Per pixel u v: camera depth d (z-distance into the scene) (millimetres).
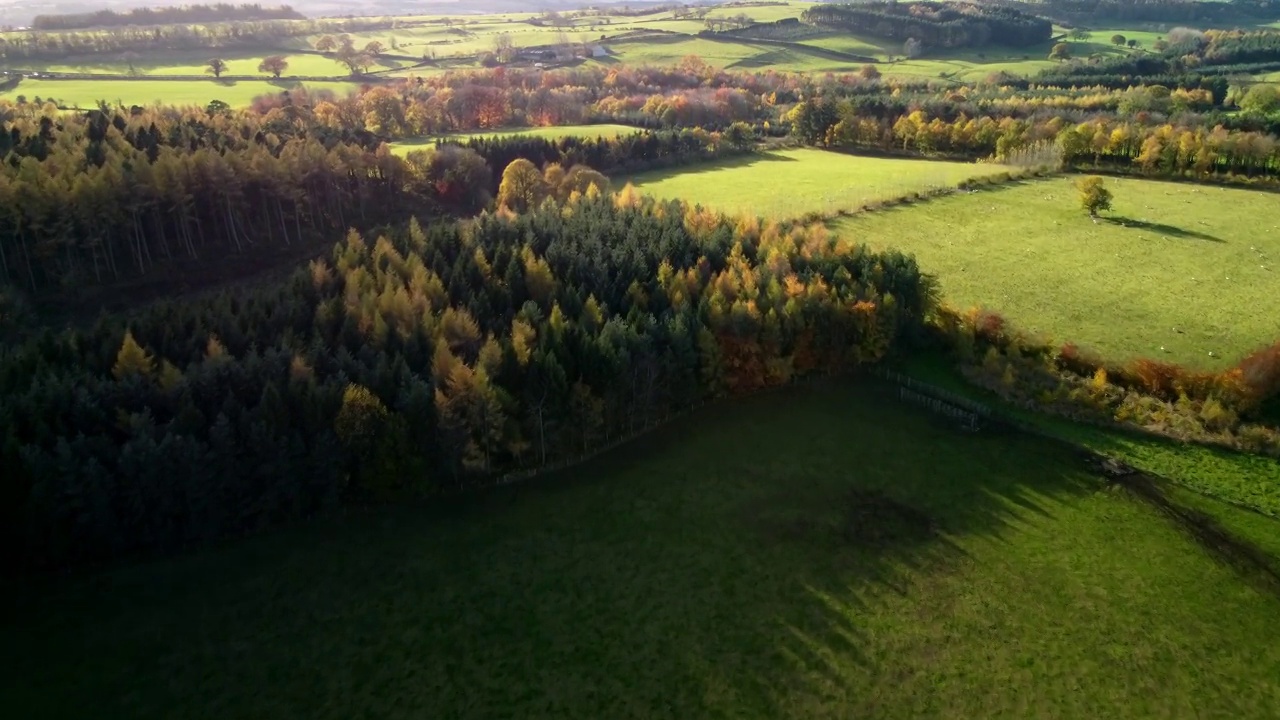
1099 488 61625
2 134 98688
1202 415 68375
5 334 75000
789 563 53750
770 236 89000
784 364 73688
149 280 91438
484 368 61344
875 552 54844
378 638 46969
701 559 53969
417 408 56844
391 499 57906
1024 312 87000
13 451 48781
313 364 60062
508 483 61281
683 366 69188
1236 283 94250
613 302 74688
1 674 43344
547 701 43250
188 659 44969
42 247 84625
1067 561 54219
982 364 76812
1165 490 61281
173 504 51594
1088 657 46750
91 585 49625
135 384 55469
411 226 89875
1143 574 53156
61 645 45375
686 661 45938
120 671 44031
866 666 45781
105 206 87188
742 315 71750
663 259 80375
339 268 78812
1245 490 61125
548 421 62594
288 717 41938
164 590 49625
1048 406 71312
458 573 52125
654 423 69562
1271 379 69625
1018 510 59250
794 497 60469
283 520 55562
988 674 45469
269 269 98875
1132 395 71375
